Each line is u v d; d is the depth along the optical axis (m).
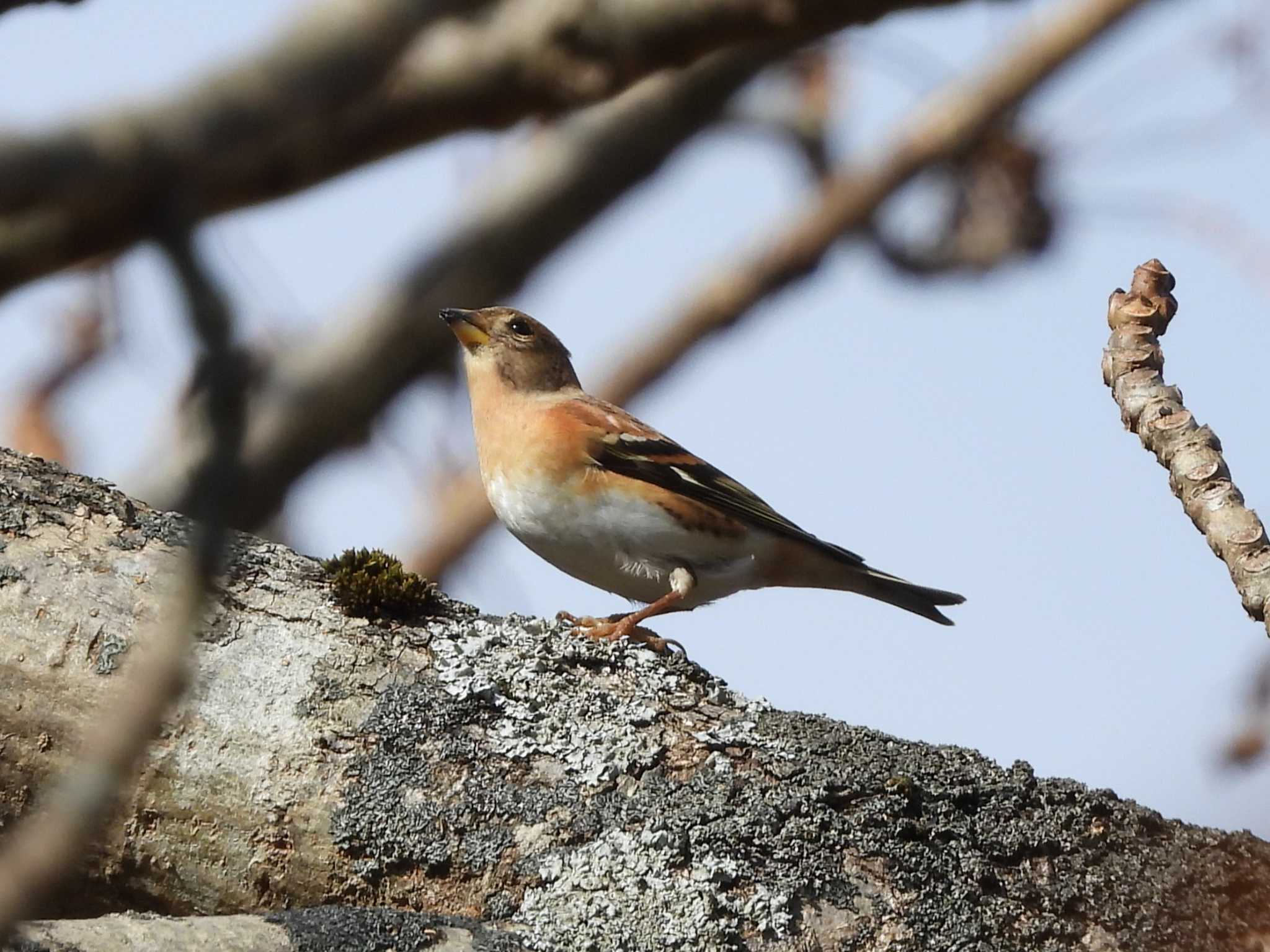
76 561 8.43
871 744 8.10
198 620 3.72
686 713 8.30
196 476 3.52
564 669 8.48
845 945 7.41
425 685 8.23
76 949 6.39
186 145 3.67
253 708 8.02
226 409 3.51
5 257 3.53
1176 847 7.74
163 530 8.76
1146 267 8.96
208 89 4.54
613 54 5.90
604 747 8.05
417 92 5.60
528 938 7.38
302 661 8.23
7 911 3.23
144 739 3.53
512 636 8.62
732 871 7.55
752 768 7.98
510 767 7.97
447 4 4.91
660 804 7.80
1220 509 8.34
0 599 8.19
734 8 5.95
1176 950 7.49
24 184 3.43
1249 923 7.60
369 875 7.72
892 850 7.62
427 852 7.71
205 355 3.42
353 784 7.86
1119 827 7.79
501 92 5.82
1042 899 7.56
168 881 7.77
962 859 7.62
